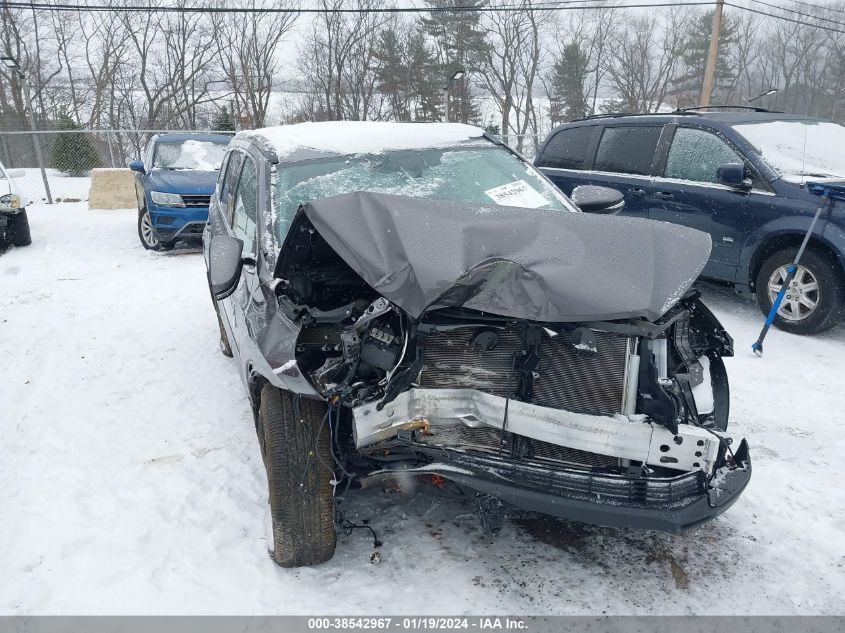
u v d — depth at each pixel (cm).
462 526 318
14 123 3738
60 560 303
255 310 300
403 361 263
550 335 259
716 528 316
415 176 383
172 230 955
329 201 284
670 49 4191
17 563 301
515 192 386
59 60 3916
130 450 405
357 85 4197
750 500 338
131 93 4038
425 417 271
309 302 295
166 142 1097
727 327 604
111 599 277
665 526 248
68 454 403
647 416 260
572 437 260
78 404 471
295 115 4488
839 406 443
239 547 307
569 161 773
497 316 262
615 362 265
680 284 256
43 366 546
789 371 503
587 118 778
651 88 4319
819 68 3525
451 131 439
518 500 254
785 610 264
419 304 244
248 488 359
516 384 270
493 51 4081
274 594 276
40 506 346
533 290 252
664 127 680
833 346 550
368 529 316
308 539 281
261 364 280
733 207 600
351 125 438
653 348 265
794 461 375
